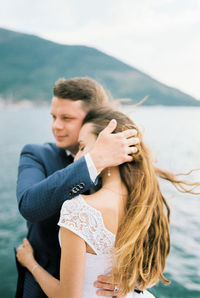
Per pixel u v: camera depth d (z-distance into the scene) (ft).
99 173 3.74
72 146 5.14
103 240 3.37
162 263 4.15
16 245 14.82
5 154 48.88
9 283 11.46
